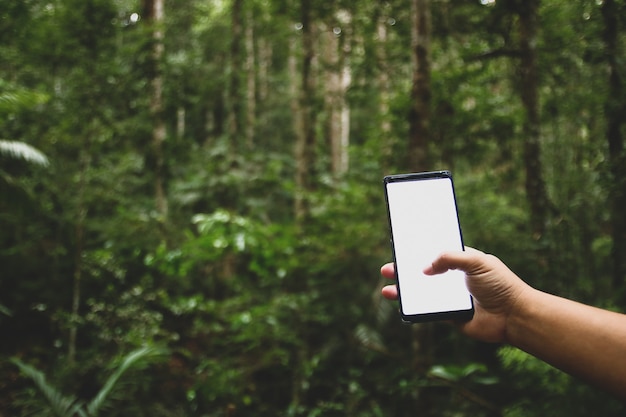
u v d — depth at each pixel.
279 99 16.34
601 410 3.28
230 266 8.31
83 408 4.70
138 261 6.75
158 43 7.63
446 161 6.37
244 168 10.53
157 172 8.51
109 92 6.50
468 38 6.39
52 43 6.13
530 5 5.24
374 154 7.42
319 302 6.53
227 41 13.67
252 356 6.03
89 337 5.66
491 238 6.46
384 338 6.21
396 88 7.47
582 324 0.97
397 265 1.39
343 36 7.63
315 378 5.96
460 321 1.29
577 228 5.97
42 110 6.69
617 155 3.89
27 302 6.06
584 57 4.40
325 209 7.23
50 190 6.64
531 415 3.74
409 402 5.45
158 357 4.68
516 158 7.10
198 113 16.19
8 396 4.49
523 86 5.33
